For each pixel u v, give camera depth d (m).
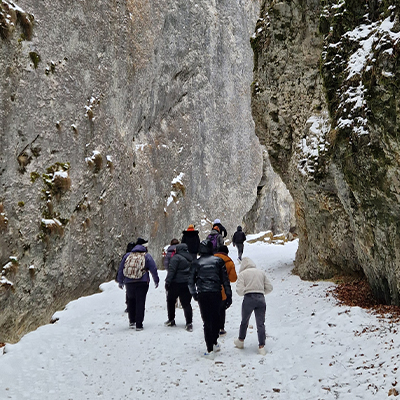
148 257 7.87
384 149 6.35
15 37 8.71
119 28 13.39
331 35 8.24
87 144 11.17
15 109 8.65
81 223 10.71
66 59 10.48
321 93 10.84
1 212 8.13
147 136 15.91
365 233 7.35
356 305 7.61
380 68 6.26
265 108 12.74
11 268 8.22
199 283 6.11
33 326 8.80
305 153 10.50
